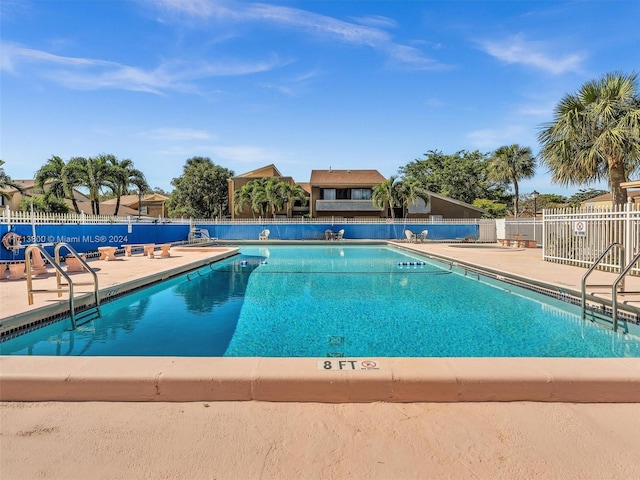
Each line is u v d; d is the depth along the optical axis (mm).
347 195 41062
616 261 10062
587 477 2246
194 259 13922
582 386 3111
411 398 3119
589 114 12508
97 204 28672
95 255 15039
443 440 2607
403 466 2344
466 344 5848
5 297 6988
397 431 2715
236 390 3129
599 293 7324
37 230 12164
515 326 6793
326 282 11406
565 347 5676
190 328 6688
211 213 44250
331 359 3459
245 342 5957
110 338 6141
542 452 2473
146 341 6000
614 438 2631
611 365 3346
